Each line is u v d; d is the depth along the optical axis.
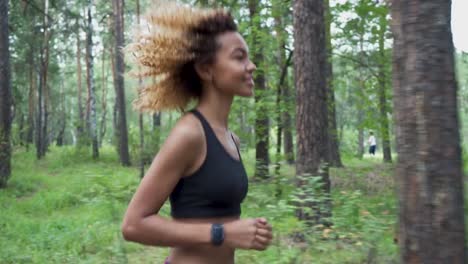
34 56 30.77
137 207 1.80
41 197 13.73
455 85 2.29
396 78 2.36
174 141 1.84
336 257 4.94
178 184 1.90
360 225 5.18
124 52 2.08
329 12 10.62
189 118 1.92
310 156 7.71
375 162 23.05
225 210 1.93
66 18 29.86
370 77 11.48
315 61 7.93
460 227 2.23
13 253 7.18
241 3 11.84
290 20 11.61
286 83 12.09
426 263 2.23
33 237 8.42
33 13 26.77
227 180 1.91
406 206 2.30
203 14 2.01
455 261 2.21
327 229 5.16
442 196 2.21
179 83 2.07
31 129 35.41
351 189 10.84
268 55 12.39
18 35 26.75
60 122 49.28
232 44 2.00
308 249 5.07
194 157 1.87
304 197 5.64
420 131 2.25
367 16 10.30
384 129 11.22
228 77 1.98
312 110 7.80
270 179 6.31
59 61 40.25
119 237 6.41
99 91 57.00
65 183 17.61
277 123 12.13
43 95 30.84
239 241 1.82
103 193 5.97
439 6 2.26
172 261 2.01
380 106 11.23
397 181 2.36
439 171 2.22
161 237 1.80
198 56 1.99
